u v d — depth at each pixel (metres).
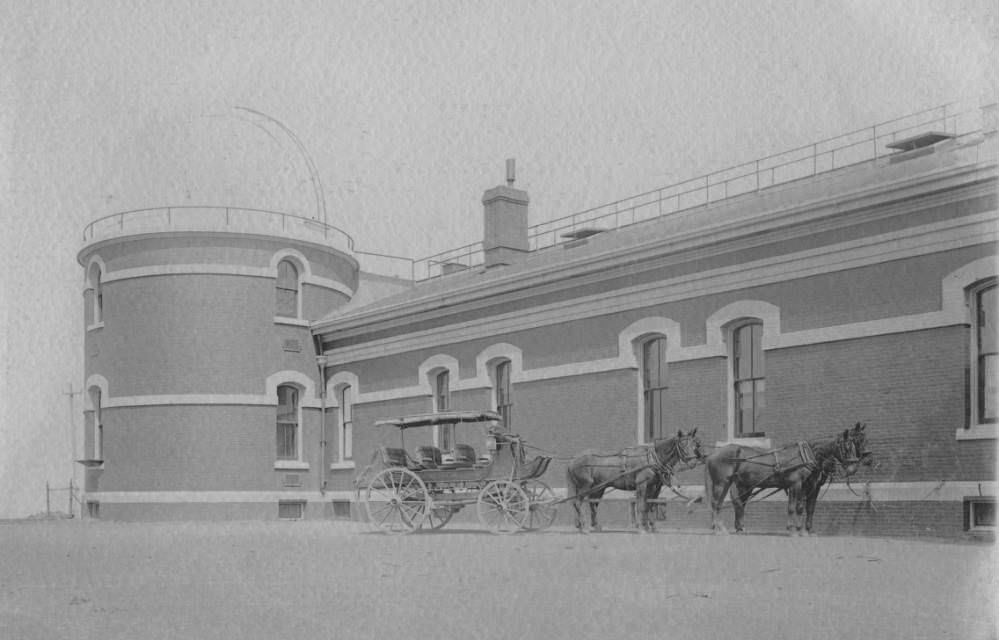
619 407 23.23
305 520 30.80
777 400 19.91
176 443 30.64
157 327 31.03
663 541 17.09
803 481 18.03
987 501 16.66
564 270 24.45
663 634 8.65
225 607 10.45
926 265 17.80
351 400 32.00
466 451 21.73
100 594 11.55
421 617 9.66
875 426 18.28
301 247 32.62
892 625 8.89
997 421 17.02
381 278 36.59
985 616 9.31
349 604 10.49
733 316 20.92
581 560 13.98
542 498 22.75
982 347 17.30
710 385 21.27
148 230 31.03
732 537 17.89
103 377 31.67
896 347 18.12
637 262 22.84
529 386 25.52
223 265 31.31
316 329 32.75
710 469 18.72
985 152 17.45
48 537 21.12
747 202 22.55
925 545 15.59
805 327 19.59
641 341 23.17
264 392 31.58
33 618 9.98
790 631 8.69
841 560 13.43
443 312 28.48
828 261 19.28
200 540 19.75
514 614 9.69
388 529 21.88
